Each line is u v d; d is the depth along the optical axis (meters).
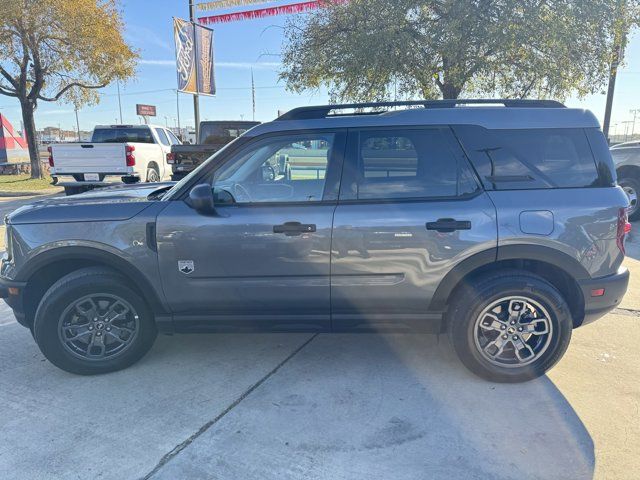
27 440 2.96
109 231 3.48
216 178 3.55
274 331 3.65
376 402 3.33
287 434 2.99
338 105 3.63
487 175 3.42
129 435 3.00
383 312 3.55
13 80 18.17
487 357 3.50
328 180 3.48
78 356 3.65
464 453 2.81
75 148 12.35
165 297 3.57
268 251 3.44
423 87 11.39
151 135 14.73
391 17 10.44
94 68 17.38
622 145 9.61
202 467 2.72
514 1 9.77
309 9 12.16
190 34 14.15
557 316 3.40
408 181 3.46
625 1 10.01
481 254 3.37
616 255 3.44
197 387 3.54
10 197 14.72
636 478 2.61
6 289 3.63
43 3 15.58
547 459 2.76
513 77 11.52
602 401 3.32
